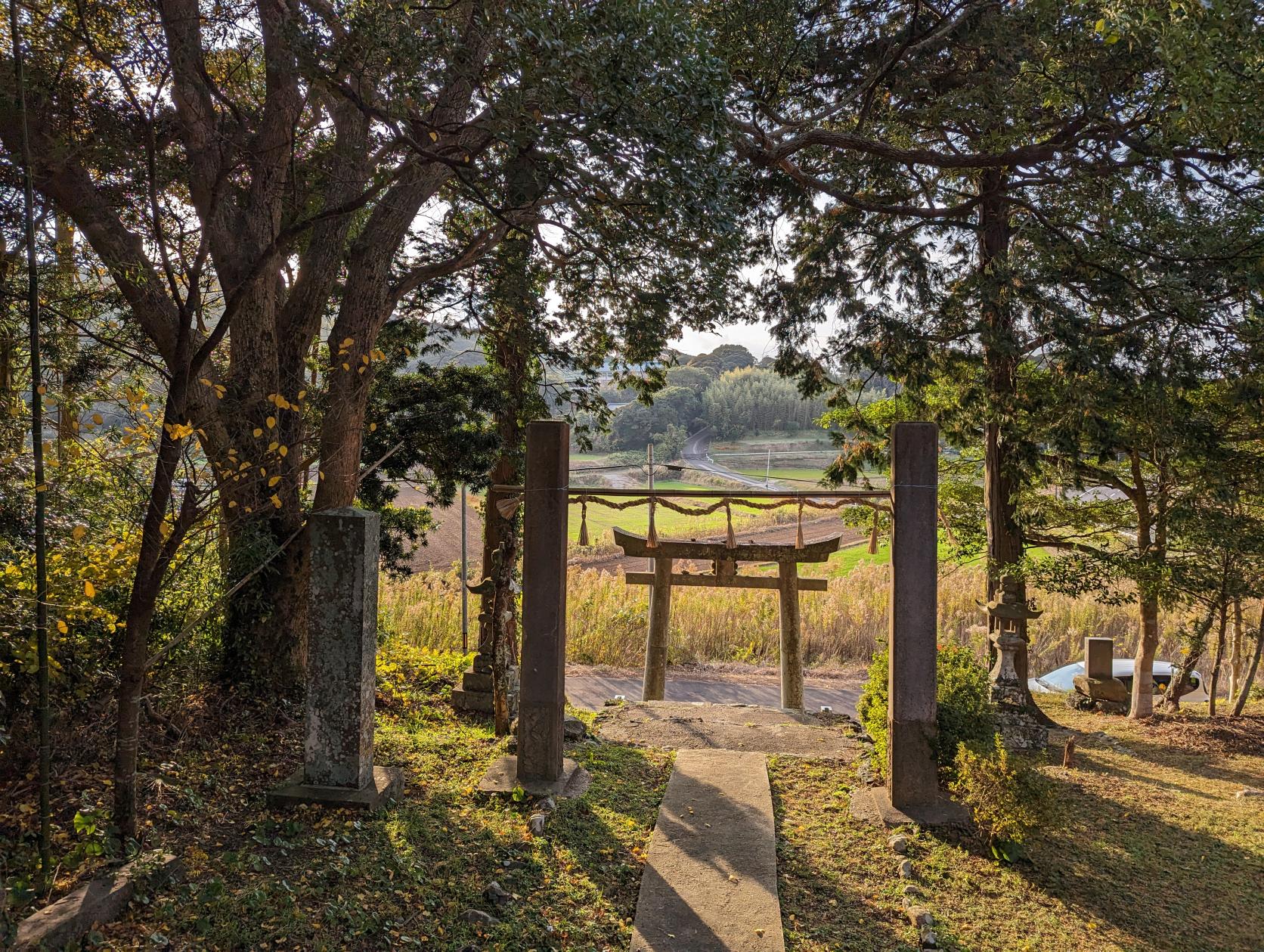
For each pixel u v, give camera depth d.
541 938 4.43
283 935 4.02
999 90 8.99
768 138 9.00
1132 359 9.27
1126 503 12.13
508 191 6.63
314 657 5.60
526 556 6.54
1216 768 8.72
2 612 4.58
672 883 5.12
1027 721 9.65
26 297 5.91
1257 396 8.81
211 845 4.84
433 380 10.73
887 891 5.27
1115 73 8.84
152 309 6.59
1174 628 15.12
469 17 6.39
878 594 17.72
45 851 4.01
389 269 7.93
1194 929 5.11
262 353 7.51
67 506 5.58
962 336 10.56
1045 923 5.03
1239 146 8.04
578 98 5.46
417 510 12.55
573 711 9.60
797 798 6.71
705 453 71.25
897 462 6.27
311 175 7.91
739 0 9.06
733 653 15.88
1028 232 9.66
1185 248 8.70
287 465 7.50
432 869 4.97
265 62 7.24
